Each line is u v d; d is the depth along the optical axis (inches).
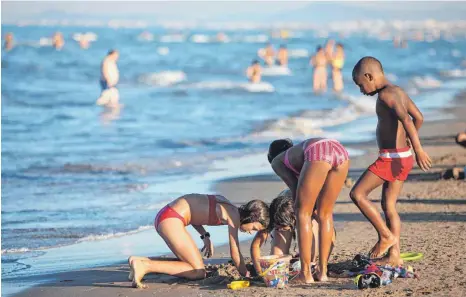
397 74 4537.4
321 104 2819.9
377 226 714.2
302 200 677.9
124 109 2731.3
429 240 857.5
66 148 1825.8
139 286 726.5
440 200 1131.3
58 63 5595.5
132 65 5718.5
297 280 697.6
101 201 1236.5
